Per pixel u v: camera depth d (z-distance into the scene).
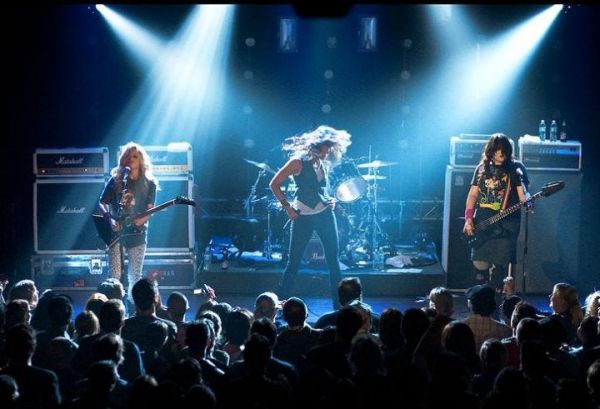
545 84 12.13
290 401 4.70
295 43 12.22
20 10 11.83
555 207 9.93
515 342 5.77
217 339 6.05
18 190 11.84
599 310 6.57
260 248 10.98
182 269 10.11
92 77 12.10
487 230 8.34
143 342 5.91
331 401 4.58
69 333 6.39
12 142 12.08
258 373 4.70
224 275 9.97
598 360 4.63
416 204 12.12
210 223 11.83
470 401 4.51
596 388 4.54
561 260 9.99
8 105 12.03
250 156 12.66
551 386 4.78
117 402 4.91
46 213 10.11
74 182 10.07
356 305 5.95
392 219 11.91
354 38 12.35
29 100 12.08
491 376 5.06
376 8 12.23
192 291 10.12
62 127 12.20
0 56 11.91
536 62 12.10
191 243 10.10
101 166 10.08
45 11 11.88
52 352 5.38
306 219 8.29
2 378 4.40
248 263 10.23
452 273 10.02
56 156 10.05
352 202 10.38
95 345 4.94
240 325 5.89
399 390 4.52
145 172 8.52
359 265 10.20
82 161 10.06
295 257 8.41
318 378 4.82
